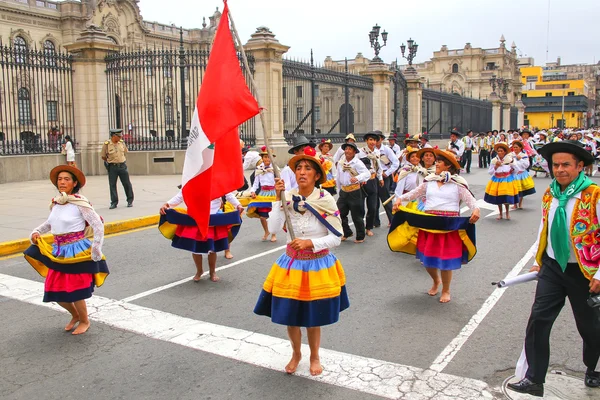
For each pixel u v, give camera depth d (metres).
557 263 4.20
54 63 20.55
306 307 4.50
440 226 6.47
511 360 5.03
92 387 4.61
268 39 21.38
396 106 30.72
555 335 5.61
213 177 5.48
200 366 4.96
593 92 149.88
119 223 11.50
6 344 5.50
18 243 9.59
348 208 10.33
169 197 15.42
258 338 5.59
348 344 5.43
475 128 48.75
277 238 10.70
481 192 17.84
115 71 21.47
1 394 4.51
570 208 4.08
